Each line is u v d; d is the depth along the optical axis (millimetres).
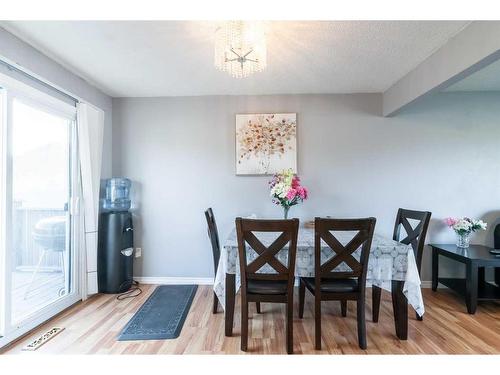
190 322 2475
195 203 3467
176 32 2061
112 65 2619
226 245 2160
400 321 2172
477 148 3340
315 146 3414
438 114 3361
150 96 3477
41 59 2367
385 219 3383
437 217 3357
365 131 3398
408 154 3373
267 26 1965
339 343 2133
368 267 2119
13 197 2236
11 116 2170
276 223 1927
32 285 2451
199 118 3465
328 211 3416
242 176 3441
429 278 3350
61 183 2812
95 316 2580
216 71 2758
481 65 1958
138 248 3467
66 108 2781
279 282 2129
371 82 3061
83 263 2971
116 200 3367
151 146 3480
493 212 3324
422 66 2557
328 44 2236
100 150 3197
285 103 3428
